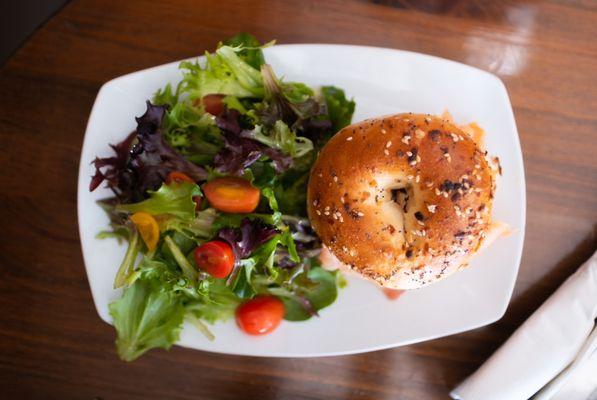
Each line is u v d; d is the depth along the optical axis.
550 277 0.42
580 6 0.42
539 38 0.43
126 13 0.42
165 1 0.42
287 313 0.41
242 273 0.39
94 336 0.42
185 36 0.42
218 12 0.42
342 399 0.43
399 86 0.42
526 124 0.43
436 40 0.43
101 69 0.42
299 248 0.40
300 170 0.41
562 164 0.42
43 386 0.42
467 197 0.35
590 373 0.41
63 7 0.42
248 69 0.40
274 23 0.43
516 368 0.40
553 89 0.43
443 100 0.42
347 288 0.42
